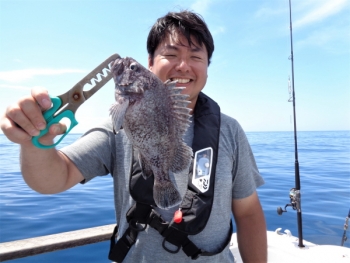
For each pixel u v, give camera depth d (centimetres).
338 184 240
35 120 34
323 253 93
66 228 131
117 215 57
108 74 40
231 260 61
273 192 211
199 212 52
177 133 48
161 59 59
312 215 158
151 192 50
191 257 50
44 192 47
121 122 44
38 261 96
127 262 52
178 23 58
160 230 50
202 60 60
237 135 64
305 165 371
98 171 54
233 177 63
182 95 48
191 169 56
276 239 104
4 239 118
